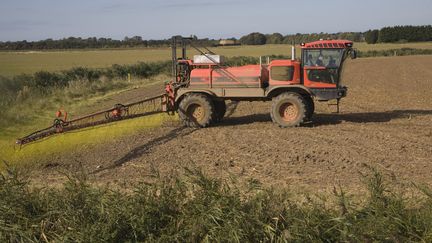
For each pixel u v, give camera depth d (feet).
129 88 99.86
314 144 40.16
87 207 19.71
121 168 34.78
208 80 48.73
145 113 48.37
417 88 89.56
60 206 19.97
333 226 18.03
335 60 47.14
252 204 19.17
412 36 388.16
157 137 45.57
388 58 232.53
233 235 17.56
